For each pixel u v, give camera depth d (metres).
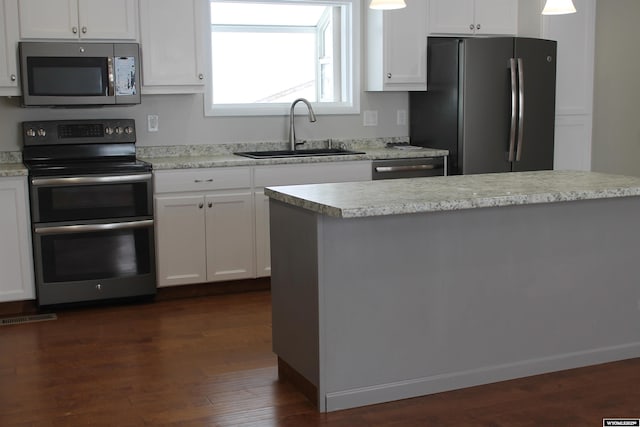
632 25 6.47
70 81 4.62
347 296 3.03
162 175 4.68
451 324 3.25
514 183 3.48
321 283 2.97
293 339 3.26
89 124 4.93
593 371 3.49
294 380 3.30
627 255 3.58
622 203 3.54
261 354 3.75
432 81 5.53
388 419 2.97
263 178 4.92
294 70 5.89
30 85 4.54
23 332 4.15
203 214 4.80
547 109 5.47
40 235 4.44
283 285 3.33
